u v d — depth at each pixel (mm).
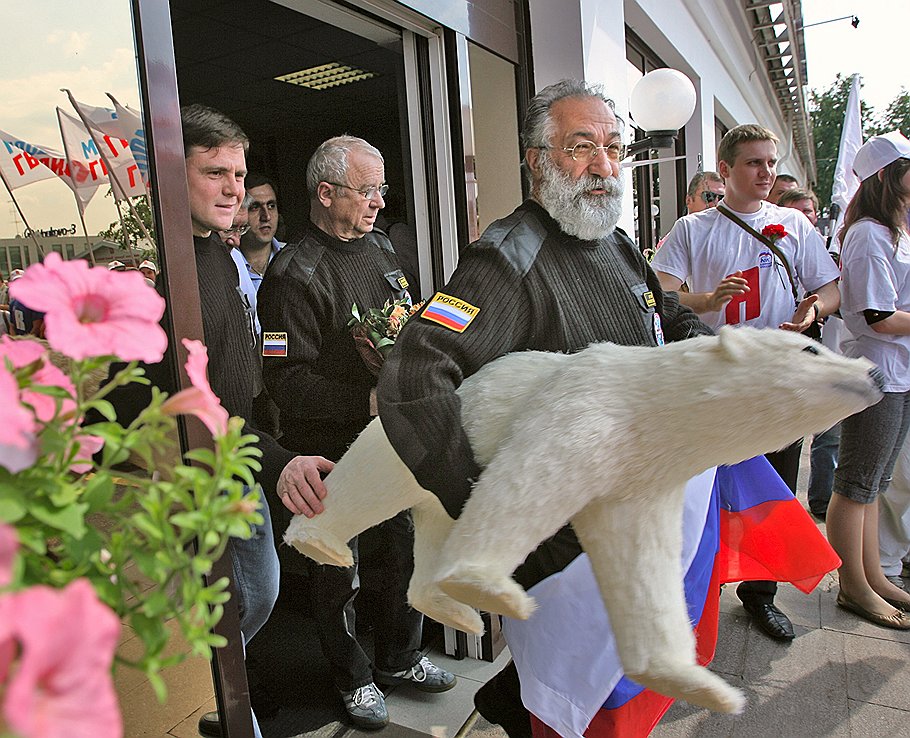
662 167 6934
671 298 1836
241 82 4285
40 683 373
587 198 1473
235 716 1394
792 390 1072
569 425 1108
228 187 1716
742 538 1937
